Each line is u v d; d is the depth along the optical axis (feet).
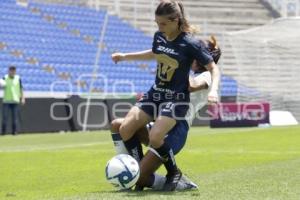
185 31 64.08
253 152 127.65
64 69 267.18
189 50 63.26
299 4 354.95
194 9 351.05
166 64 64.03
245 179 75.97
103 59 285.23
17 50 261.85
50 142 166.30
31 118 215.51
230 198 56.59
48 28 283.79
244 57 290.35
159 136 62.80
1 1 279.49
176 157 116.16
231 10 354.33
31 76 252.21
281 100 277.44
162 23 62.90
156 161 63.62
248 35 291.17
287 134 188.55
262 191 62.54
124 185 62.69
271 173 83.51
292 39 280.72
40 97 218.38
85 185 75.61
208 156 118.32
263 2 361.92
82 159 113.19
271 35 286.05
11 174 89.56
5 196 64.80
